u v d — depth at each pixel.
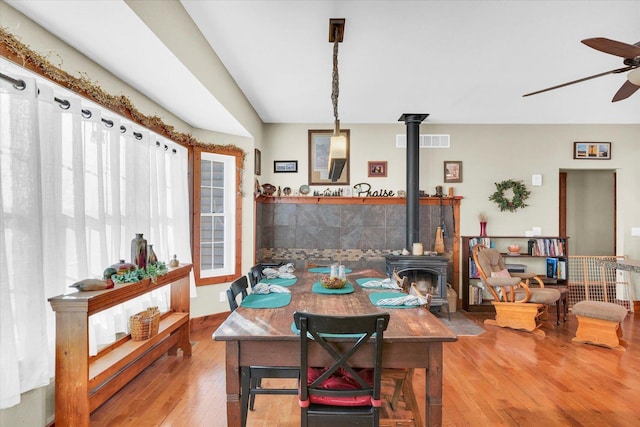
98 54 2.42
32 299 1.93
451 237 5.50
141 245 2.76
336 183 5.56
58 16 1.97
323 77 3.78
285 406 2.59
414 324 1.94
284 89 4.14
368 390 1.75
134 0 1.92
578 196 6.77
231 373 1.81
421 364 1.83
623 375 3.09
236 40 3.00
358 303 2.40
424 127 5.57
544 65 3.47
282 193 5.54
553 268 5.22
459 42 3.02
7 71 1.89
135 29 2.10
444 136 5.57
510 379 3.01
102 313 2.55
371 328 1.66
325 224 5.47
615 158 5.51
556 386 2.88
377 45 3.07
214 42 3.03
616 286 5.59
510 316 4.41
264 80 3.87
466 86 4.03
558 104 4.64
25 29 1.98
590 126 5.53
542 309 4.63
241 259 4.80
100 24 2.04
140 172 3.18
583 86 4.02
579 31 2.84
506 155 5.56
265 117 5.30
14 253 1.88
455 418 2.42
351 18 2.65
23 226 1.90
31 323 1.92
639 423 2.37
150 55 2.42
